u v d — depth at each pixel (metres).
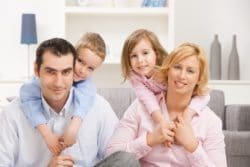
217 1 4.33
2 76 4.29
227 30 4.34
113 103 2.96
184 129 1.63
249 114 3.11
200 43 4.34
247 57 4.35
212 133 1.69
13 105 1.75
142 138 1.68
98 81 4.25
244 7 4.34
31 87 1.75
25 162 1.72
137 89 1.91
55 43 1.61
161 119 1.70
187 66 1.66
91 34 2.03
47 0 4.27
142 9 4.01
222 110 3.15
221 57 4.33
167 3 4.12
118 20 4.23
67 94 1.72
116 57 4.04
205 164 1.60
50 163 1.63
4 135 1.71
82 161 1.78
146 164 1.75
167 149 1.69
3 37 4.29
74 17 4.22
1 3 4.27
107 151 1.75
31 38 4.01
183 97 1.72
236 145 2.87
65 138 1.67
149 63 2.08
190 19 4.34
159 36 4.23
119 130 1.79
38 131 1.71
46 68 1.60
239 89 4.00
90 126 1.80
